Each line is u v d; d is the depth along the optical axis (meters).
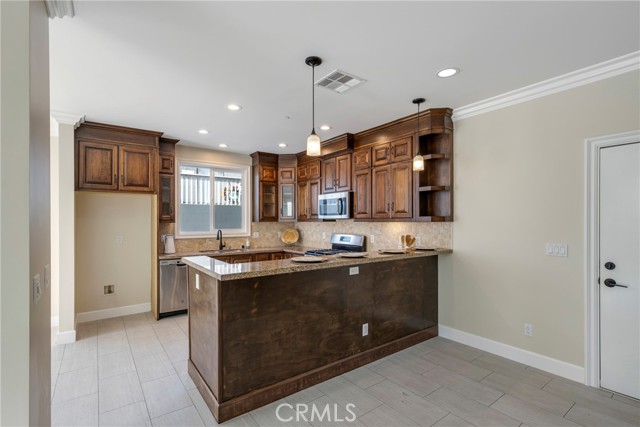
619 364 2.48
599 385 2.57
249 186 5.68
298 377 2.56
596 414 2.23
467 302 3.46
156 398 2.43
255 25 1.91
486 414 2.24
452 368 2.92
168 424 2.14
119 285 4.49
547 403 2.37
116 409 2.29
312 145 2.49
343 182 4.57
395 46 2.16
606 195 2.54
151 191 4.20
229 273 2.16
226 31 1.97
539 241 2.89
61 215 3.52
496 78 2.68
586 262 2.61
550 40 2.10
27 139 1.26
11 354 1.23
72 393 2.49
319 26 1.93
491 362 3.04
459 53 2.26
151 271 4.71
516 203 3.04
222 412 2.18
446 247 3.64
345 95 3.00
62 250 3.52
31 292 1.30
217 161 5.33
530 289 2.95
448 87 2.85
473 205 3.38
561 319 2.76
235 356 2.26
